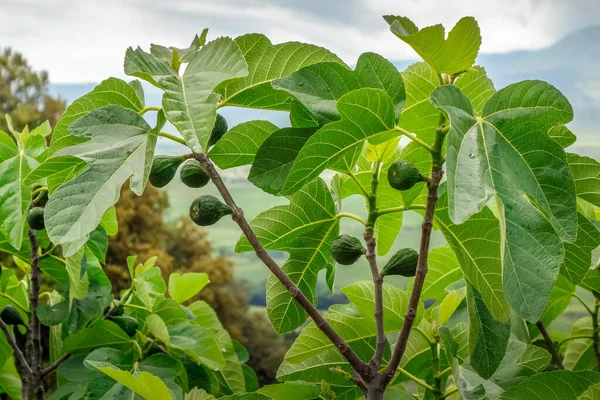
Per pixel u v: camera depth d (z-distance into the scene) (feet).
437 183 2.38
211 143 2.82
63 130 2.75
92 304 4.02
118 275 22.90
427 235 2.36
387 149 2.90
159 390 2.39
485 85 2.87
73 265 3.59
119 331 4.06
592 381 2.83
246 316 25.77
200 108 2.34
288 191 2.49
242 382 4.54
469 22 2.22
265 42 2.72
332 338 2.48
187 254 26.12
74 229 2.23
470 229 2.61
